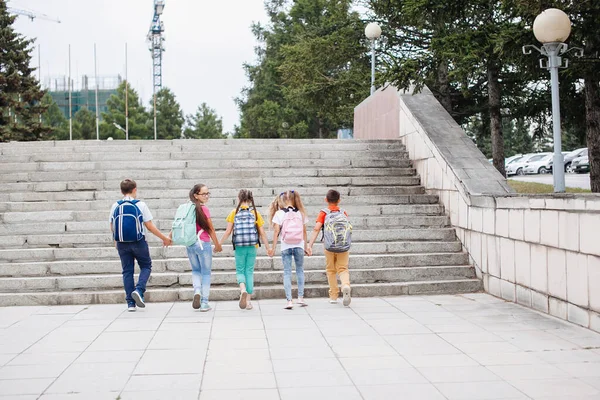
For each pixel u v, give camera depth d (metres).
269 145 13.45
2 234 10.16
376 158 13.12
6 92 40.12
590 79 11.53
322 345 6.30
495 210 8.98
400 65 12.99
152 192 11.31
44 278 8.97
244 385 5.02
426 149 11.95
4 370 5.48
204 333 6.87
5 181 11.86
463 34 12.32
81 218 10.53
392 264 9.75
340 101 28.00
